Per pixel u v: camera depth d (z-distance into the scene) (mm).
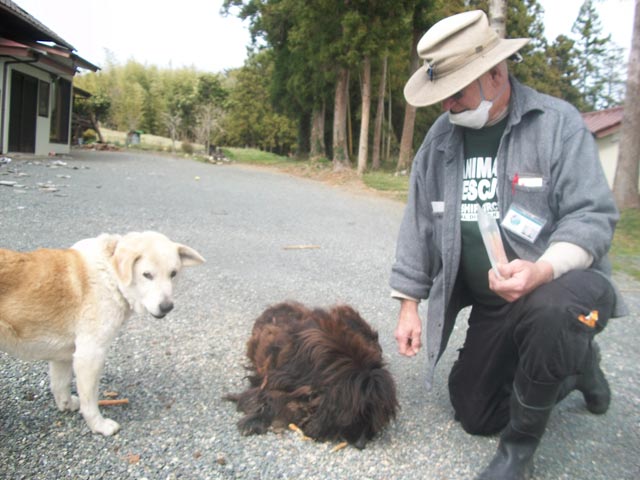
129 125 39406
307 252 6875
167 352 3459
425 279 2740
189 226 7848
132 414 2686
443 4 21469
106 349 2494
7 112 13977
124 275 2416
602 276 2113
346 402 2430
